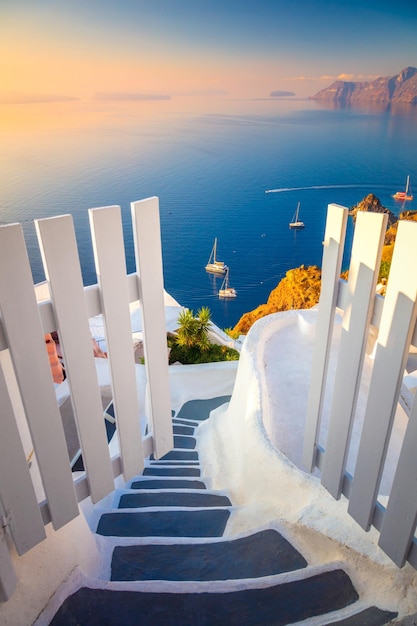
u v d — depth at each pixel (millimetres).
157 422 3215
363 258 2264
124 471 3025
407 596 2506
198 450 6285
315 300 31094
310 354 6215
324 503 3238
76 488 2756
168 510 3816
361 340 2414
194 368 10570
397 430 5020
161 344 2955
